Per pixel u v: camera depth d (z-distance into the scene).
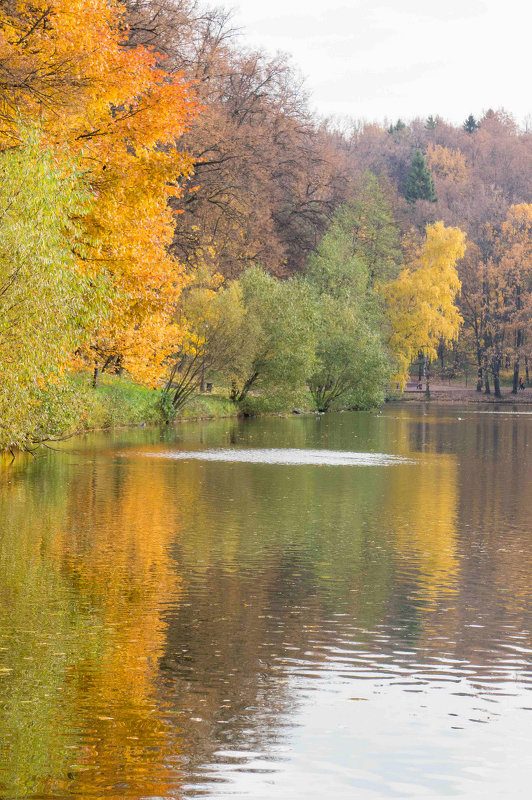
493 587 14.42
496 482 28.50
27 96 20.44
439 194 141.75
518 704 9.18
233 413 61.12
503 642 11.38
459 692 9.53
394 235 95.19
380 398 74.56
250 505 22.84
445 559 16.59
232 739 8.20
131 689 9.40
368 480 28.66
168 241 27.73
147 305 25.45
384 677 9.96
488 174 149.50
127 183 24.27
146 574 14.85
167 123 24.36
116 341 35.28
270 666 10.27
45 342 18.77
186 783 7.33
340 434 48.56
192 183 56.41
